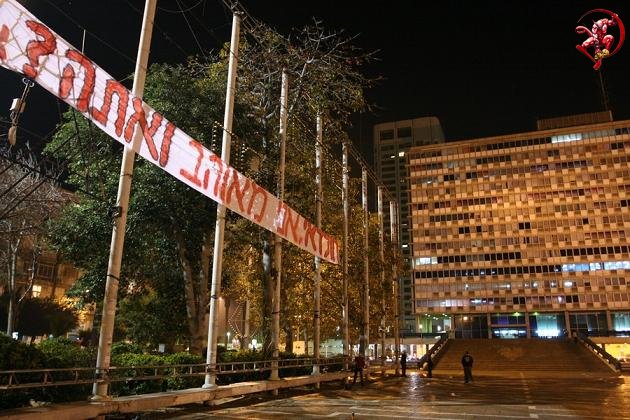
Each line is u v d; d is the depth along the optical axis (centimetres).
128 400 1109
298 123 2522
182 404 1389
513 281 8406
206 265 2166
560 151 8744
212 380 1479
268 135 2314
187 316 2270
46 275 4788
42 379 1062
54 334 3941
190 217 1989
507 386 2633
